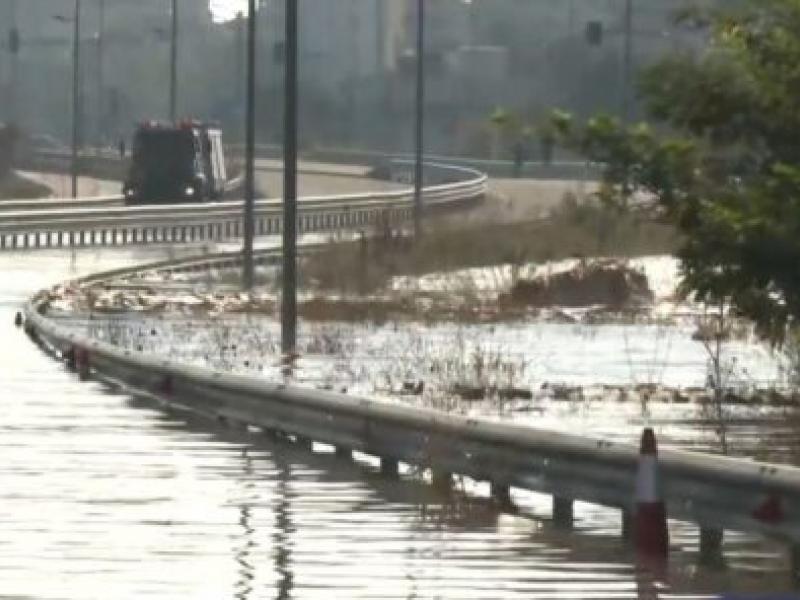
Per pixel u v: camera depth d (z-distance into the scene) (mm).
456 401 75875
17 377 88062
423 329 117812
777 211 59656
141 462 59219
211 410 70562
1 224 198750
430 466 53531
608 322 126000
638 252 181500
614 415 73562
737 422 71438
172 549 43750
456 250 169125
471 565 42219
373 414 56406
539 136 61156
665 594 38969
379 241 167125
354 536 45938
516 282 140500
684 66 61438
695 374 92438
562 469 47875
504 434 49875
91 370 89438
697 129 61375
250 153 149625
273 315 126250
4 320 122438
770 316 62875
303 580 40125
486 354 98188
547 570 41688
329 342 100000
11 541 44594
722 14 62438
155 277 163000
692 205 60781
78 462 58938
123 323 116562
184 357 93812
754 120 61250
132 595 38219
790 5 61344
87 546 44000
